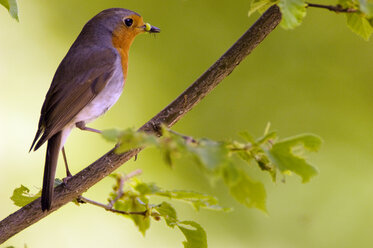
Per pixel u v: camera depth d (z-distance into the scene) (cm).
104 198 1109
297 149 382
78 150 1181
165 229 1097
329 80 1265
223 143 344
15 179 1157
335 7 445
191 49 1298
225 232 1127
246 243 1125
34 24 1304
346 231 1140
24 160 1180
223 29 1305
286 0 408
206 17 1316
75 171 1170
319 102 1257
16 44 1283
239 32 1300
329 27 1287
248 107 1259
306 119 1242
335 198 1163
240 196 345
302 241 1130
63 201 534
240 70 1290
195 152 327
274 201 1154
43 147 1185
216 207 427
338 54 1276
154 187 400
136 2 1315
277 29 1298
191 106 546
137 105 1262
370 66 1260
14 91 1248
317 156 1212
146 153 1167
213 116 1262
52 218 1086
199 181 1149
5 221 525
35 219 530
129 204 469
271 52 1297
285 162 373
